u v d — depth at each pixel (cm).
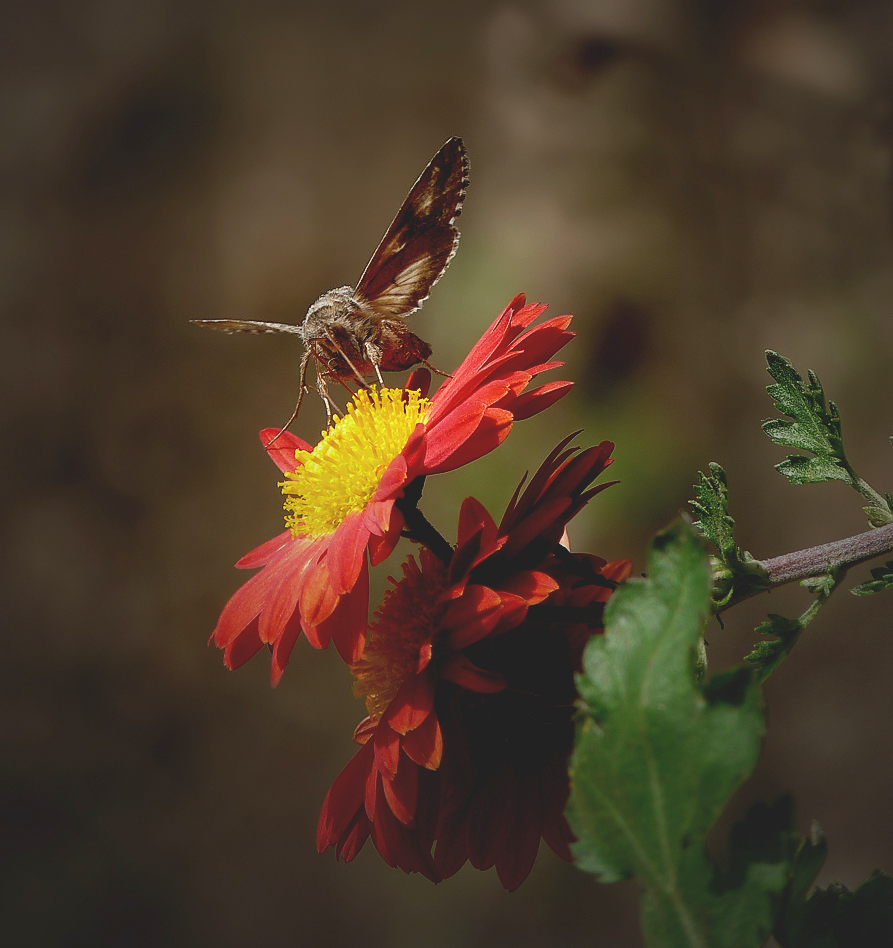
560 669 23
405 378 55
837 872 51
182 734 69
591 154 67
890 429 58
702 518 23
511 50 70
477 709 23
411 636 23
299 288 78
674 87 67
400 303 28
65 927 60
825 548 23
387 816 23
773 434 24
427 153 77
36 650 72
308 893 62
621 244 64
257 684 70
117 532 76
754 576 23
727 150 65
